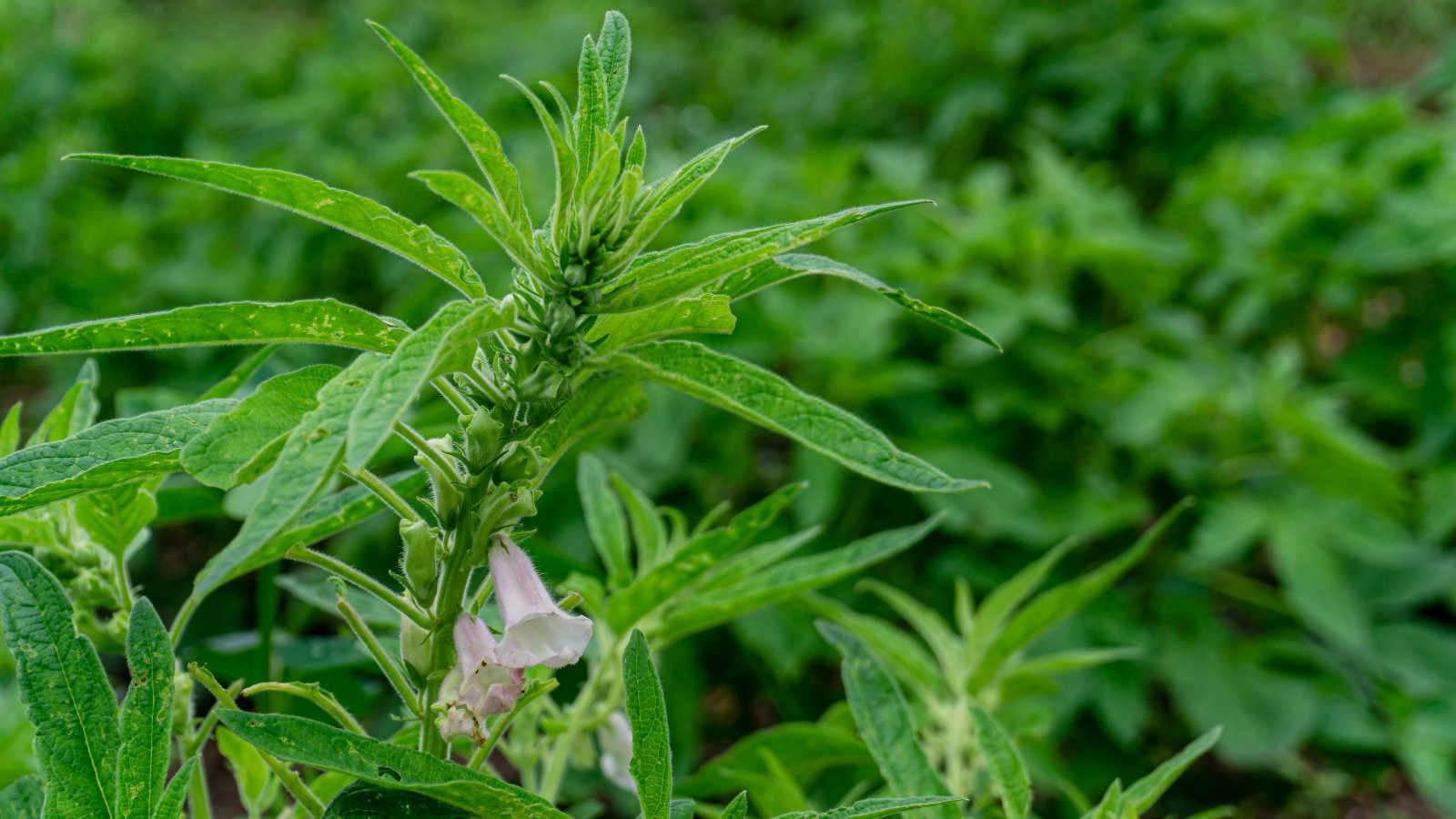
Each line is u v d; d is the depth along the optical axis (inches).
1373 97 257.1
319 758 42.7
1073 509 170.2
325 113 264.1
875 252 189.3
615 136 48.4
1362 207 198.8
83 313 213.0
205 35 386.0
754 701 176.9
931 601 165.2
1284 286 194.5
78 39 318.7
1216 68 236.5
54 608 45.3
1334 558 172.6
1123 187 255.3
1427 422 190.2
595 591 74.1
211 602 162.4
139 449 44.7
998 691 84.8
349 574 48.1
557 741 73.2
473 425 45.9
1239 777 174.4
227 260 218.2
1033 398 174.6
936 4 272.5
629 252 45.1
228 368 187.5
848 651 63.6
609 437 162.6
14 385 242.4
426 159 229.5
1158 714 183.2
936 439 171.5
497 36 329.7
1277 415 167.5
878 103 284.5
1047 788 152.8
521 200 44.2
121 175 291.4
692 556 64.6
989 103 255.1
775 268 51.6
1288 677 163.2
